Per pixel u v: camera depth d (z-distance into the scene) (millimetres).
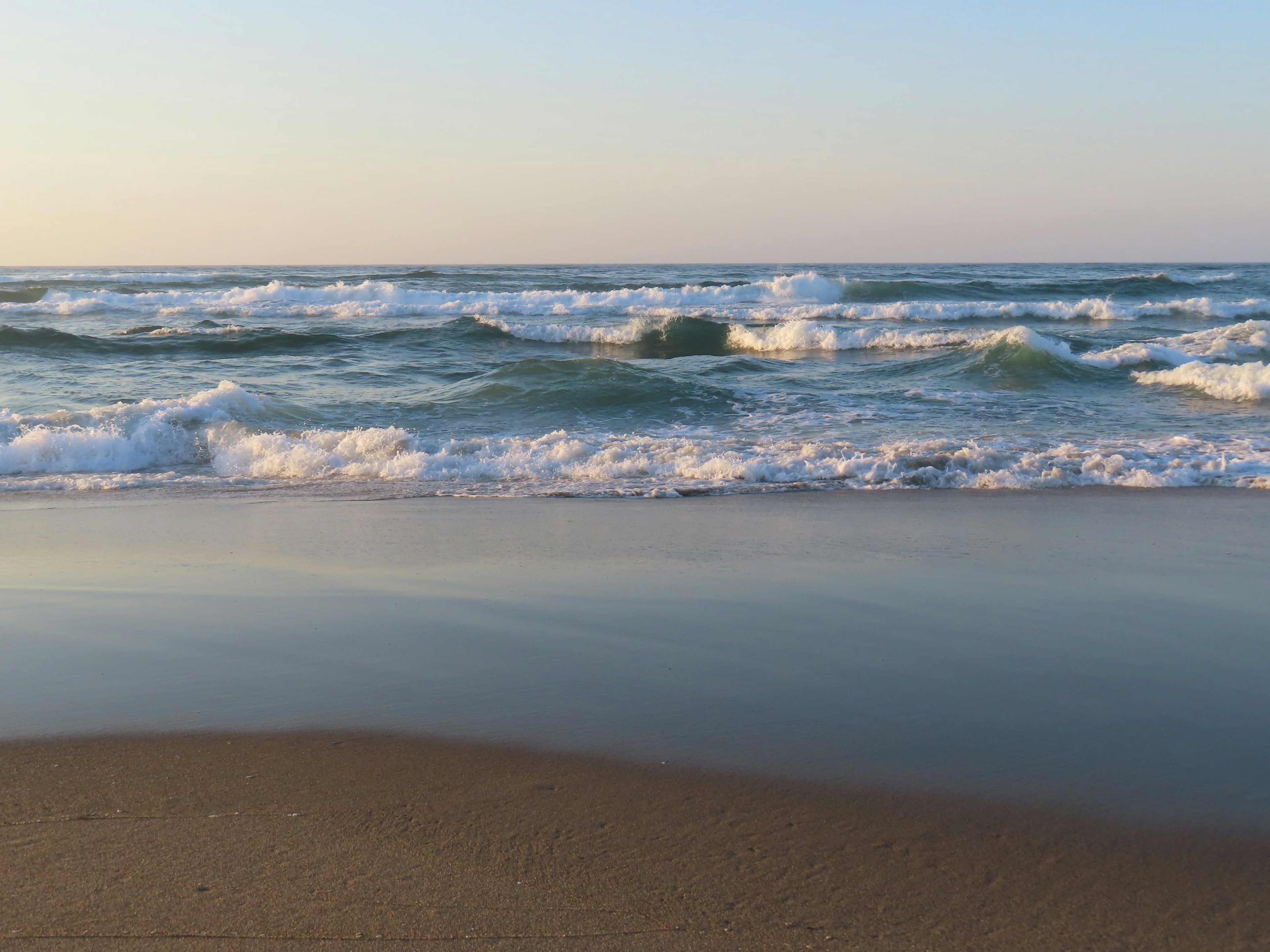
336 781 2654
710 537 5906
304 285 39156
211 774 2697
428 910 2016
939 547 5617
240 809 2482
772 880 2160
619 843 2318
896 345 19141
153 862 2199
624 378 12531
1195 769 2754
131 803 2512
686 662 3684
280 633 4027
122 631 4039
